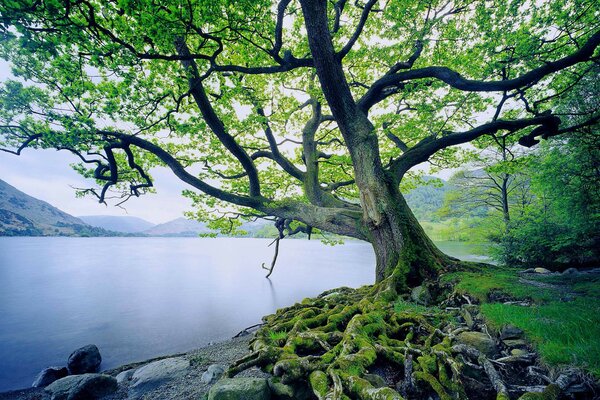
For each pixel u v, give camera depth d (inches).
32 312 884.6
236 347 422.3
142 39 307.3
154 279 1513.3
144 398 272.7
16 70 409.7
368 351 203.0
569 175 581.3
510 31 415.5
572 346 165.8
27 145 435.2
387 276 401.7
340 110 430.6
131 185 645.9
